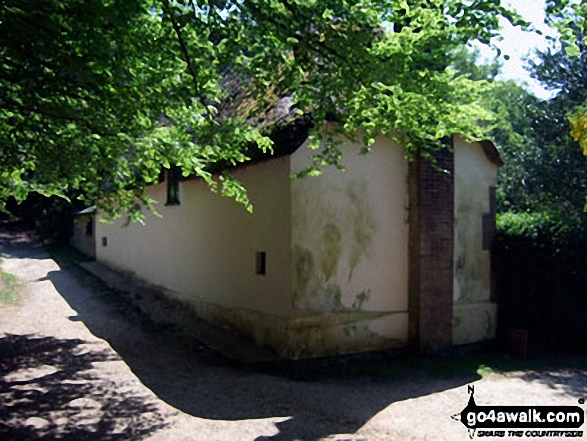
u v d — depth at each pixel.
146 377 7.26
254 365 7.57
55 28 3.82
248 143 8.16
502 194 19.45
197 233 10.89
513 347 8.92
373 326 8.16
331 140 6.21
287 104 8.30
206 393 6.53
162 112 5.49
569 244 9.57
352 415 5.75
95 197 7.75
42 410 5.92
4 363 7.97
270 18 4.34
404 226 8.52
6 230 30.77
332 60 4.75
